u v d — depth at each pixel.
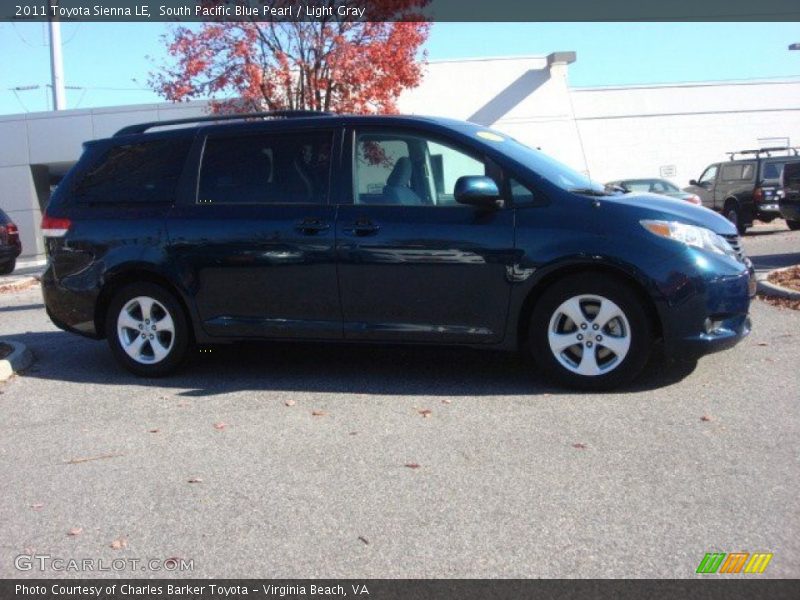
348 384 6.19
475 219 5.68
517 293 5.59
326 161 6.13
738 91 29.61
